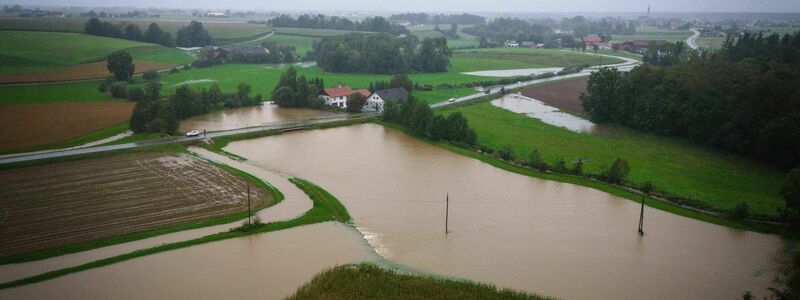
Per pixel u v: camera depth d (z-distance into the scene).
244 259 60.44
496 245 65.81
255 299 52.53
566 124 134.38
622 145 114.88
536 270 59.81
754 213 75.19
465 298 51.94
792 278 57.16
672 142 118.50
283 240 65.31
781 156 99.06
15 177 83.75
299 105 150.25
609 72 136.62
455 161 100.31
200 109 137.12
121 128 116.19
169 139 108.38
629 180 89.62
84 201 74.88
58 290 53.03
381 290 53.19
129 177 85.38
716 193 84.81
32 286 53.50
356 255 62.47
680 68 137.75
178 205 74.62
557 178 90.44
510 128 128.00
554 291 55.41
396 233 68.69
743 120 106.62
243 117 135.12
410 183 87.38
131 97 148.62
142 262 58.88
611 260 62.31
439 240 66.94
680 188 86.62
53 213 70.56
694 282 57.56
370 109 149.62
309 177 89.25
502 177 91.38
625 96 133.12
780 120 98.19
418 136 118.56
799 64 164.62
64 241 62.81
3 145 100.94
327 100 152.00
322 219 71.69
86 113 129.50
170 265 58.50
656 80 133.88
